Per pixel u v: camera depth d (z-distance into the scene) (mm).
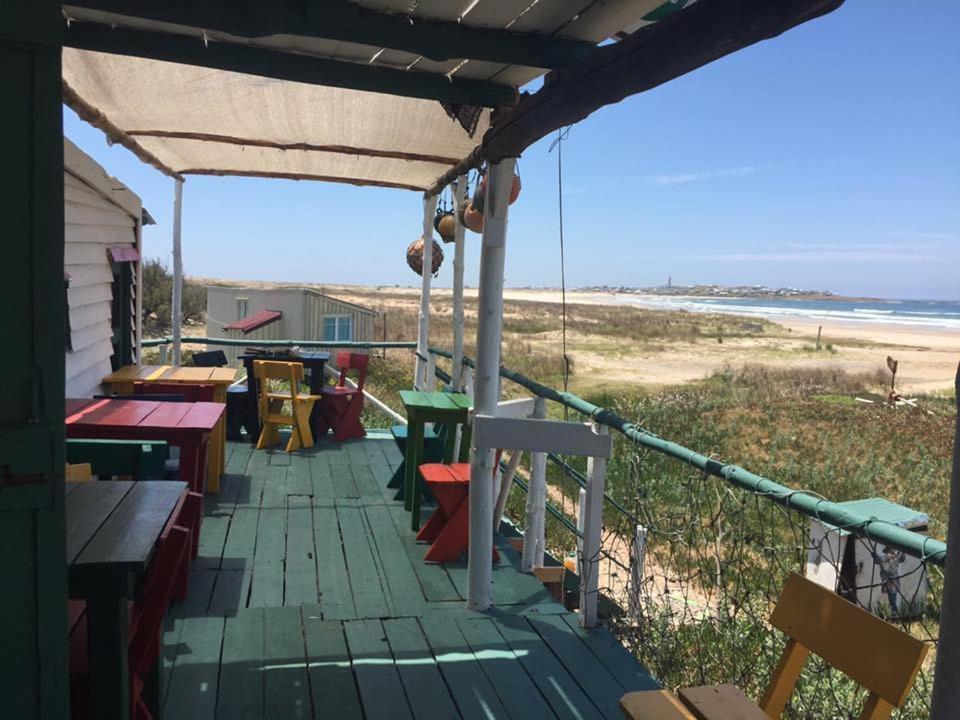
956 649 1180
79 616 2262
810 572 5012
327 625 3398
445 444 5562
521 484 5031
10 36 1494
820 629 2068
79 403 4230
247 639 3230
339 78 3311
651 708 1963
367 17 2717
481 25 2834
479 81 3484
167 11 2541
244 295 17703
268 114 4711
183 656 3057
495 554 4426
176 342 7426
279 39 3066
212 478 5289
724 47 1956
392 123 4812
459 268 6004
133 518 2166
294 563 4129
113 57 3650
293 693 2828
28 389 1555
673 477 7848
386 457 6555
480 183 4070
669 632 3875
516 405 4031
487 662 3141
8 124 1508
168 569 2242
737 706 1942
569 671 3100
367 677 2971
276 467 6090
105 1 2494
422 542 4531
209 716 2652
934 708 1217
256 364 6707
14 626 1603
